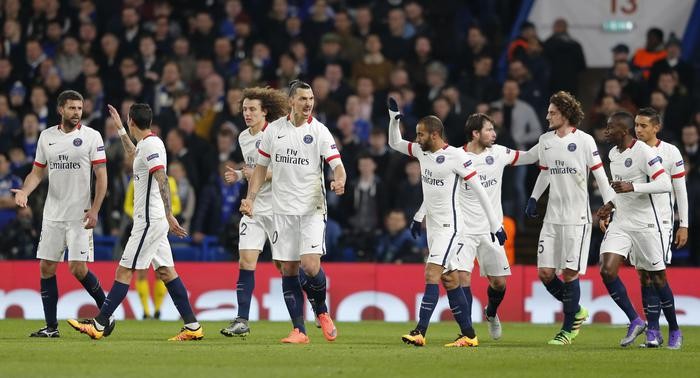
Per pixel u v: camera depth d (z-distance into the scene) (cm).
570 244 4356
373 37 7612
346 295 6222
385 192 6700
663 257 4206
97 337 4169
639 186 4062
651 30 7650
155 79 7600
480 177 4500
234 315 6162
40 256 4325
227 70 7719
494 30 8119
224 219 6719
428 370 3244
